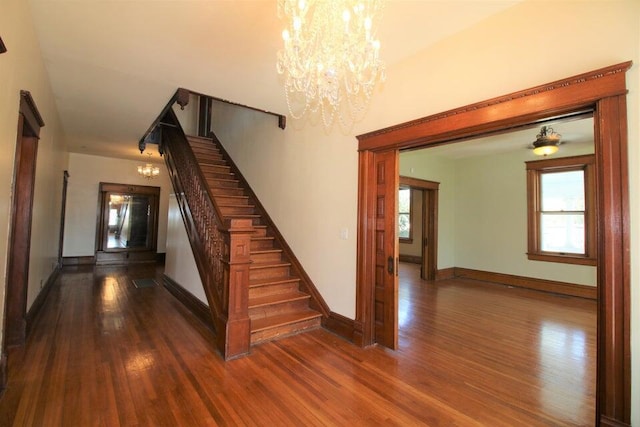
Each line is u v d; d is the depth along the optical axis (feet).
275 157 15.81
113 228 26.89
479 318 13.80
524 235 20.54
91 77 11.11
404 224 32.30
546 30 6.85
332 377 8.50
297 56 7.45
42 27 8.30
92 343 10.27
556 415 6.98
